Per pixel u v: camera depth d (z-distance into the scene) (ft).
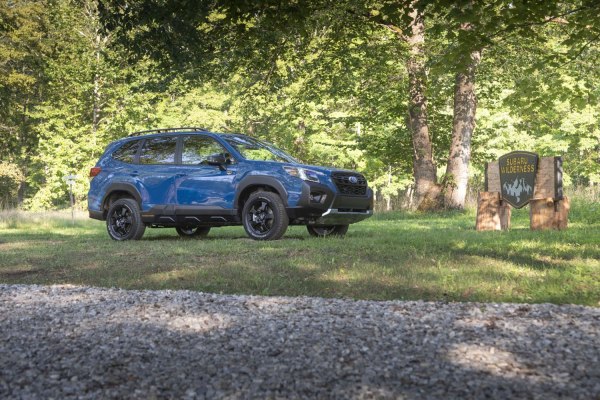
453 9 30.63
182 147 39.17
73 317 15.53
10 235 50.03
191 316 15.33
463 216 63.62
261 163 36.37
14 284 21.31
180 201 38.14
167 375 10.79
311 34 60.44
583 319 14.15
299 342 12.77
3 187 143.02
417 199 72.18
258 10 36.68
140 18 41.16
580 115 101.86
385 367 11.00
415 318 14.61
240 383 10.29
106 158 41.63
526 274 21.09
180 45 46.06
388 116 81.61
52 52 106.93
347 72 67.00
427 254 26.96
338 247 30.01
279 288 20.27
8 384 10.44
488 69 67.87
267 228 36.04
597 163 120.16
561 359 11.27
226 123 122.31
